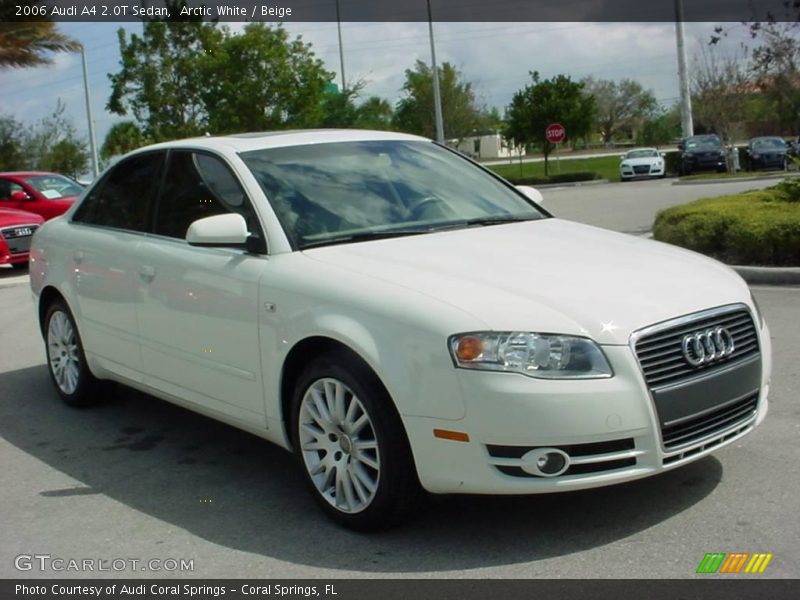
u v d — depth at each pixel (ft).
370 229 15.96
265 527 14.42
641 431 12.40
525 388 12.07
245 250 15.67
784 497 14.21
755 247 32.30
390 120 157.07
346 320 13.46
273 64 95.61
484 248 15.03
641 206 64.23
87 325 20.17
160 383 17.90
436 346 12.48
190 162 17.95
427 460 12.69
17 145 120.16
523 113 134.51
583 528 13.55
